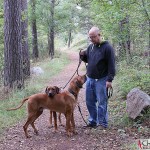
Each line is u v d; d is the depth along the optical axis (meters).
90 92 6.75
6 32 11.14
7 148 5.77
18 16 11.11
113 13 9.30
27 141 6.16
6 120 7.58
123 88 9.48
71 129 6.51
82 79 6.47
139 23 9.73
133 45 13.30
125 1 8.88
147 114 6.70
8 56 11.17
